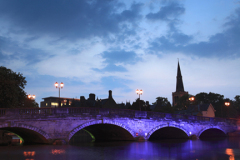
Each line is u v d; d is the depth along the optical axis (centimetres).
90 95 11406
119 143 4475
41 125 3697
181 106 14525
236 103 13488
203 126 5841
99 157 2712
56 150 3225
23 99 5347
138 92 5569
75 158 2609
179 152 3225
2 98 4641
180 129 5456
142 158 2694
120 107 11794
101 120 4281
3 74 4716
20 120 3519
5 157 2622
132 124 4709
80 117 4044
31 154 2850
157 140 5462
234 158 2741
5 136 4950
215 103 11812
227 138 6000
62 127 3862
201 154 3052
